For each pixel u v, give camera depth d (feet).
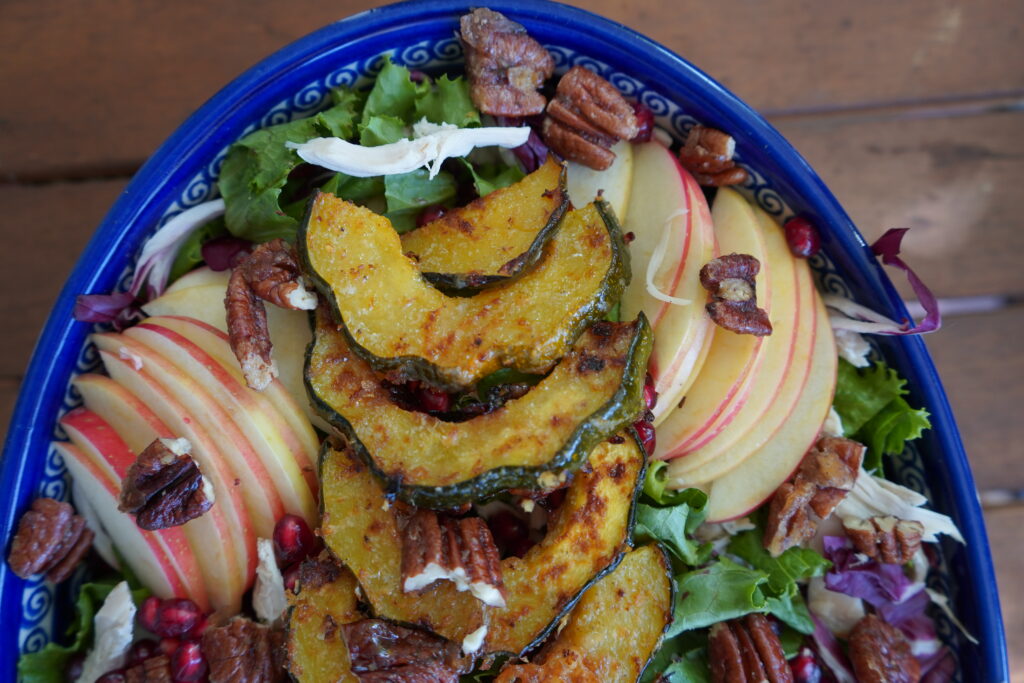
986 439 1.48
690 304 1.18
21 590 1.16
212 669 1.14
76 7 1.43
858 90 1.48
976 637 1.21
